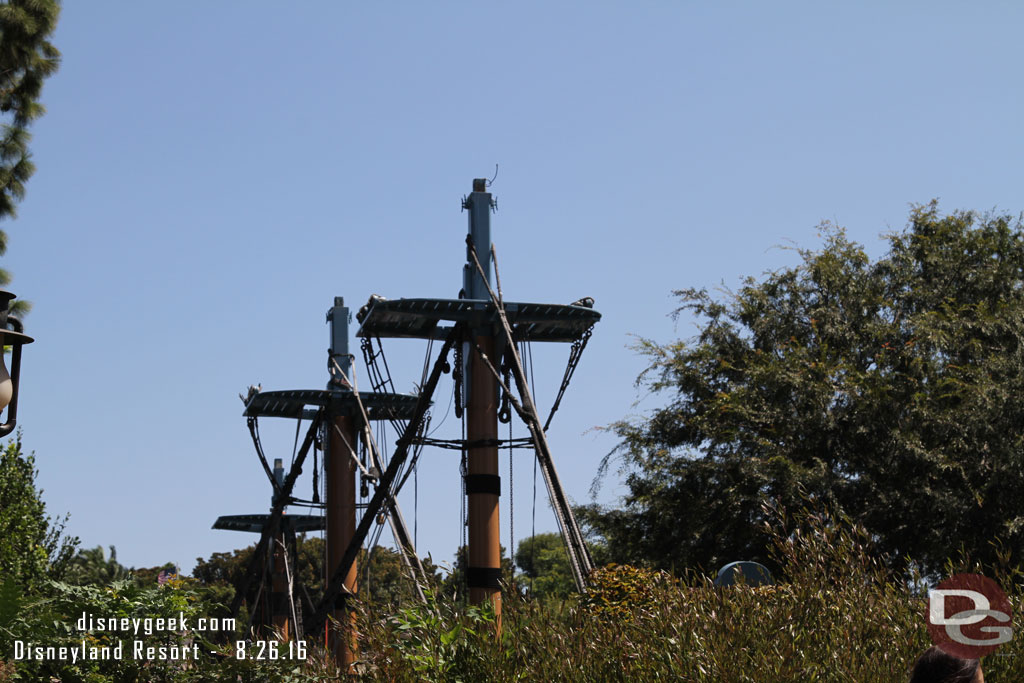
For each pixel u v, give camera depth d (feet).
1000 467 68.44
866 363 83.46
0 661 32.24
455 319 67.21
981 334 78.07
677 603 27.32
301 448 99.81
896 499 71.00
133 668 35.63
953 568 28.45
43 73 52.65
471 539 65.77
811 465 75.20
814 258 88.48
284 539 110.63
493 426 66.85
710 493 78.59
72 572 65.21
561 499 61.31
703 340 88.99
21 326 18.86
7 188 52.54
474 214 69.51
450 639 30.78
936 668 12.36
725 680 23.04
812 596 26.07
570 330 69.62
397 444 71.26
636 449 83.15
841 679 23.56
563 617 30.89
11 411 18.67
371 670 32.42
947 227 86.99
